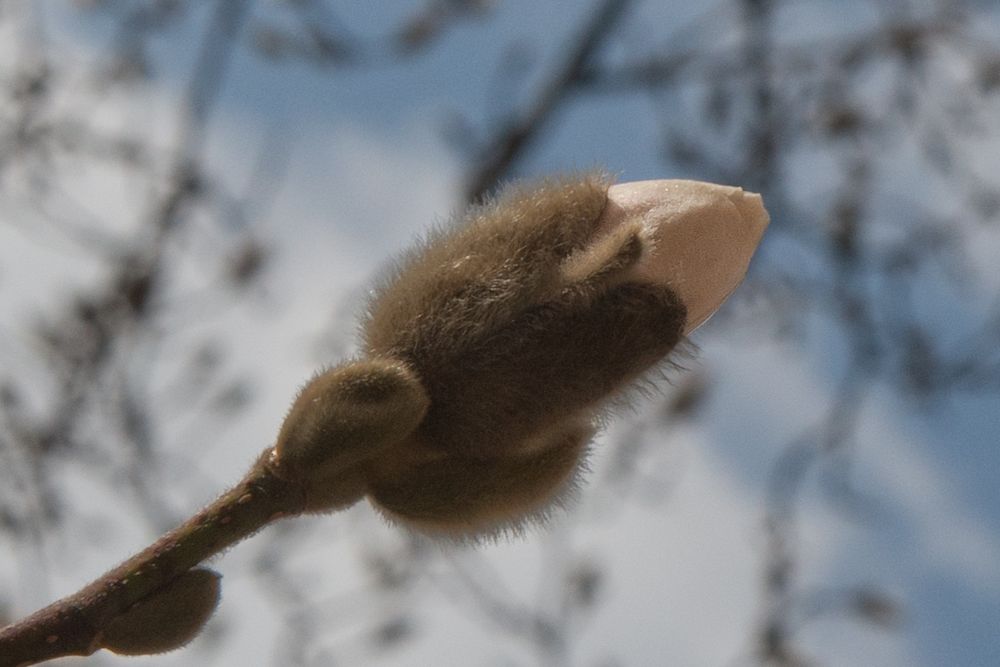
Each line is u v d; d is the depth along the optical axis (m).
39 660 0.30
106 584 0.30
